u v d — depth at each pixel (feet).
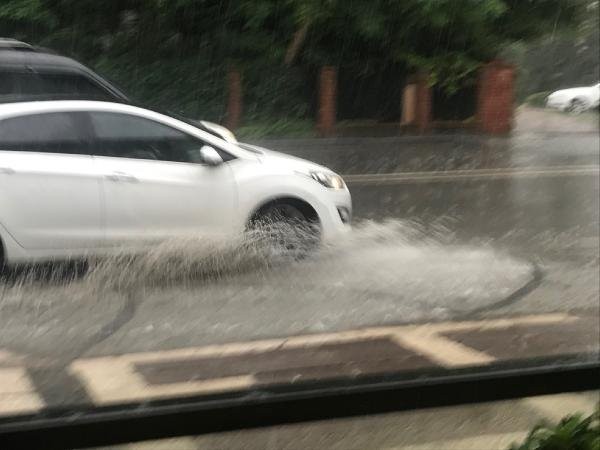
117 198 23.77
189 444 13.15
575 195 41.04
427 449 13.28
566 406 14.78
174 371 16.57
